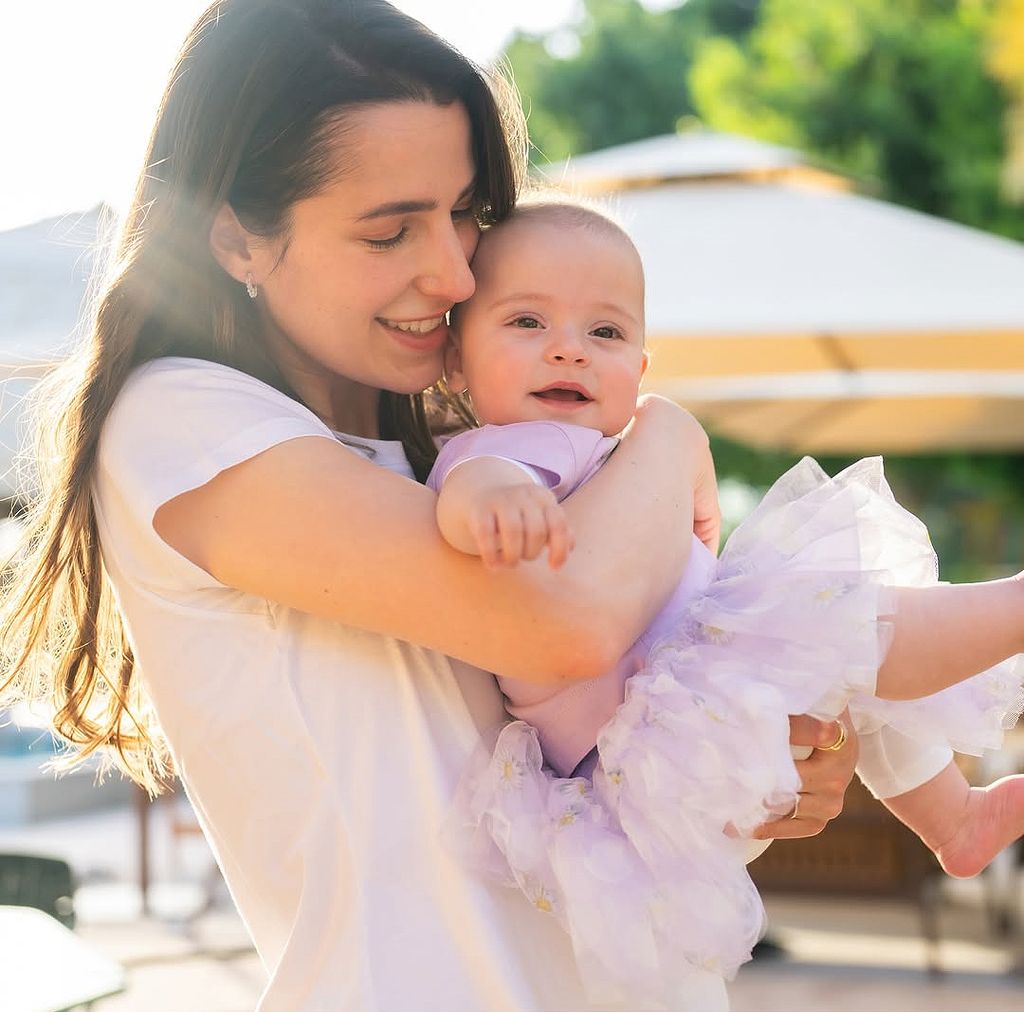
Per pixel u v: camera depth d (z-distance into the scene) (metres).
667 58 24.92
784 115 18.53
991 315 6.45
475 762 1.66
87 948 2.83
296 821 1.64
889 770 1.97
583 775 1.71
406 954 1.59
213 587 1.67
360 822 1.62
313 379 1.93
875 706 1.80
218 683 1.66
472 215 1.90
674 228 7.30
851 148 18.25
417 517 1.59
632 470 1.72
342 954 1.60
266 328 1.89
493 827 1.61
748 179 7.66
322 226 1.73
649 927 1.55
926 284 6.75
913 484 16.34
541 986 1.61
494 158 1.83
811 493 1.83
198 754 1.67
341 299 1.75
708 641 1.68
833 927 7.29
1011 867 7.26
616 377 1.88
